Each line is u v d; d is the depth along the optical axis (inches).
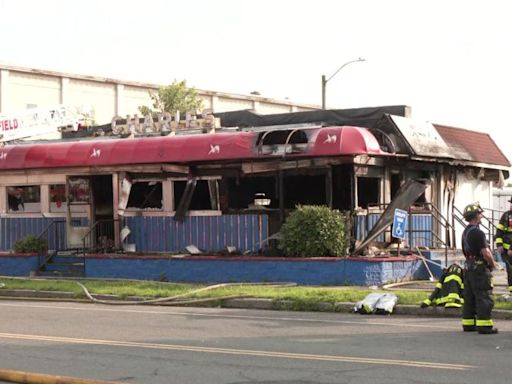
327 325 532.7
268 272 812.0
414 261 821.9
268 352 417.4
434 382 332.8
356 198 832.9
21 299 761.6
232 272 829.2
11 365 384.5
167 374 358.9
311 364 379.9
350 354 407.5
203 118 1015.6
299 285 792.3
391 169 894.4
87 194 992.9
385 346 434.0
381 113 966.4
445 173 988.6
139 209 950.4
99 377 353.7
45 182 1021.8
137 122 1072.2
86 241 986.1
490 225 1070.4
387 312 588.7
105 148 952.9
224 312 628.7
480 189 1087.6
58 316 602.5
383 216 820.6
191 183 909.8
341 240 800.9
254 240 872.9
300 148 815.1
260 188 899.4
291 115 1039.0
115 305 698.2
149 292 729.0
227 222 890.1
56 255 968.3
